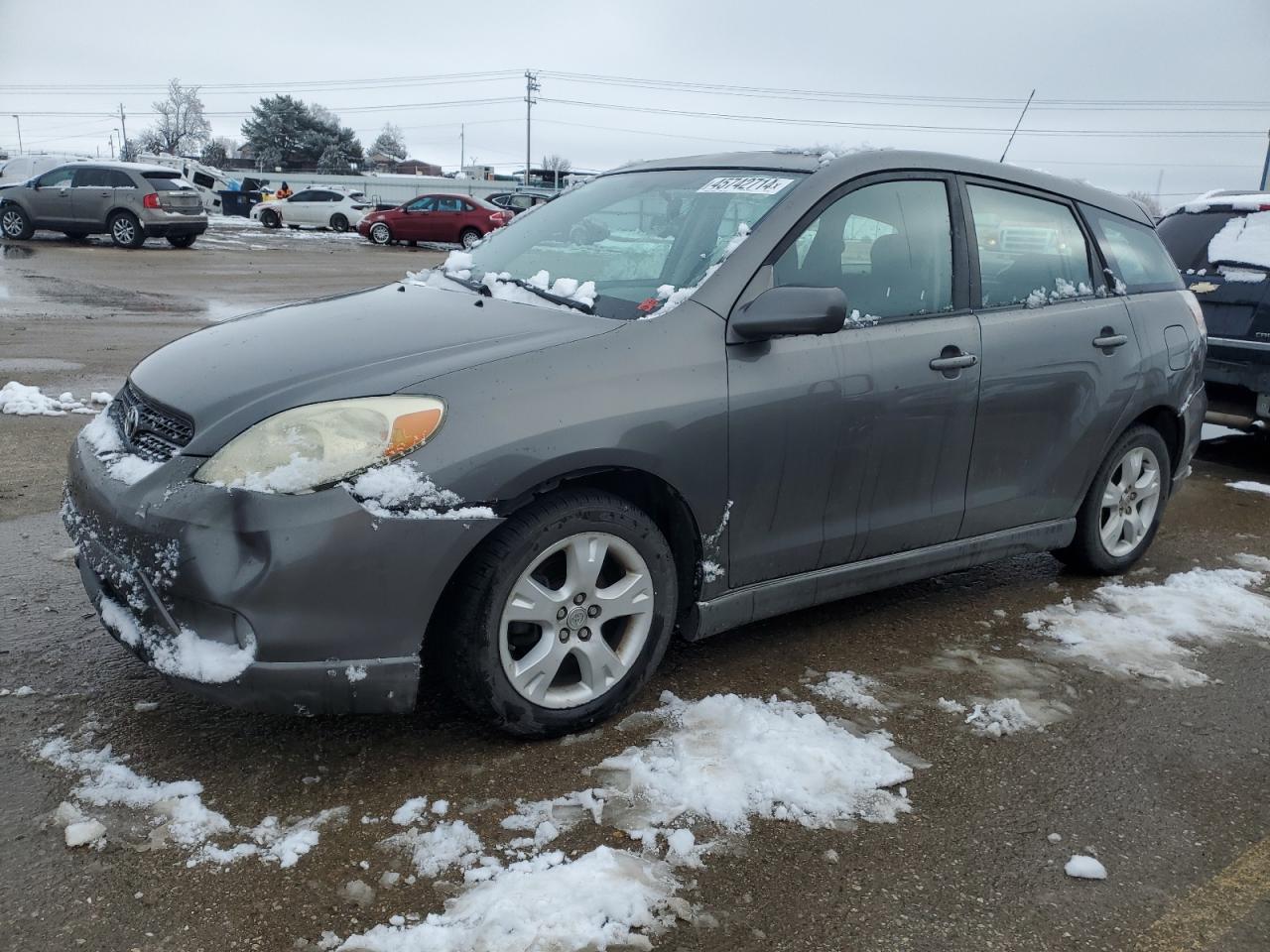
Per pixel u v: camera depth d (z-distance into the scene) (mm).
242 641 2568
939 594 4414
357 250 26266
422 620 2672
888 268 3605
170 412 2838
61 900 2270
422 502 2609
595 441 2834
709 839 2592
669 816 2656
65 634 3541
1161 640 4000
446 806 2664
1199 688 3602
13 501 4953
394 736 2996
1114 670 3713
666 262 3424
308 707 2617
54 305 12523
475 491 2674
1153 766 3082
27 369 8391
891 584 3758
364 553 2562
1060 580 4645
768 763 2883
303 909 2277
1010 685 3551
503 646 2830
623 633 3117
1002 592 4465
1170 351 4516
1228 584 4656
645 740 3021
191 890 2324
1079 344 4090
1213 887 2541
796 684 3463
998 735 3205
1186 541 5344
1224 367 6750
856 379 3377
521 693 2889
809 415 3273
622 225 3727
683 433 3006
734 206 3512
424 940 2184
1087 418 4184
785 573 3439
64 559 4223
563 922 2250
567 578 2926
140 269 17672
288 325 3277
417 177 62188
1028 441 3994
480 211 28594
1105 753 3139
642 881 2408
